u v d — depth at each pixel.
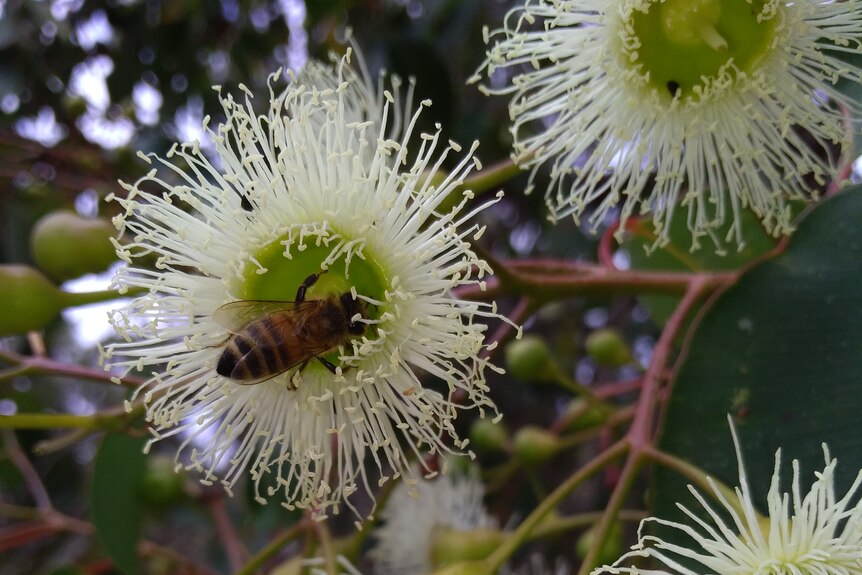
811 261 0.12
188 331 0.12
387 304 0.12
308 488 0.12
